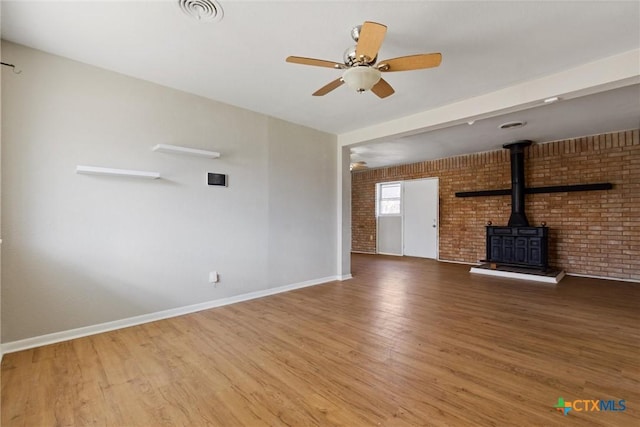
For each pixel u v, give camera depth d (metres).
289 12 1.97
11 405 1.70
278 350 2.38
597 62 2.61
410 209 7.59
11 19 2.04
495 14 2.00
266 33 2.22
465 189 6.55
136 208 2.95
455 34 2.22
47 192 2.49
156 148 2.97
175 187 3.21
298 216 4.45
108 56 2.55
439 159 6.98
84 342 2.52
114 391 1.84
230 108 3.66
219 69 2.77
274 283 4.14
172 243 3.19
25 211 2.40
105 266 2.77
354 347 2.43
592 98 3.38
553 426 1.52
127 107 2.89
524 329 2.78
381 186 8.29
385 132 4.35
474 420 1.57
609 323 2.92
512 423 1.54
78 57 2.57
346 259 5.09
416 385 1.89
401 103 3.56
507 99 3.12
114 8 1.93
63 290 2.57
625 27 2.13
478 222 6.35
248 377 1.99
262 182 4.00
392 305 3.55
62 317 2.56
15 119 2.35
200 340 2.58
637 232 4.62
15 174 2.35
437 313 3.25
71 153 2.60
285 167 4.27
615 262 4.80
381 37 1.77
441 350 2.36
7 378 1.97
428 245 7.25
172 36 2.26
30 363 2.16
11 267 2.34
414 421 1.56
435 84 3.03
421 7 1.93
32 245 2.43
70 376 2.00
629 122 4.27
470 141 5.36
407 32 2.19
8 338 2.34
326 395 1.79
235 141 3.70
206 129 3.44
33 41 2.32
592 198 5.00
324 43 2.35
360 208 8.71
